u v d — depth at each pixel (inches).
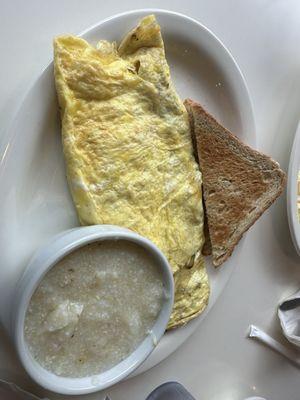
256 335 12.1
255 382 12.5
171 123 8.7
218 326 11.7
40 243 8.1
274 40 11.1
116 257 7.4
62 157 8.3
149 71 8.3
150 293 7.8
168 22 8.7
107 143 7.9
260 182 9.9
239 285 11.8
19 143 7.6
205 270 9.9
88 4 8.7
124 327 7.7
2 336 8.3
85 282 7.2
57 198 8.3
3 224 7.6
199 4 10.0
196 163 9.2
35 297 7.0
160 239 8.5
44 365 7.3
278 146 11.7
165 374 10.9
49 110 7.9
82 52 7.8
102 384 7.7
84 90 7.7
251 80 11.1
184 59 9.4
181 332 9.9
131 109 8.2
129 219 8.1
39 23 8.3
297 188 11.1
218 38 10.1
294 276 12.7
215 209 9.5
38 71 8.3
